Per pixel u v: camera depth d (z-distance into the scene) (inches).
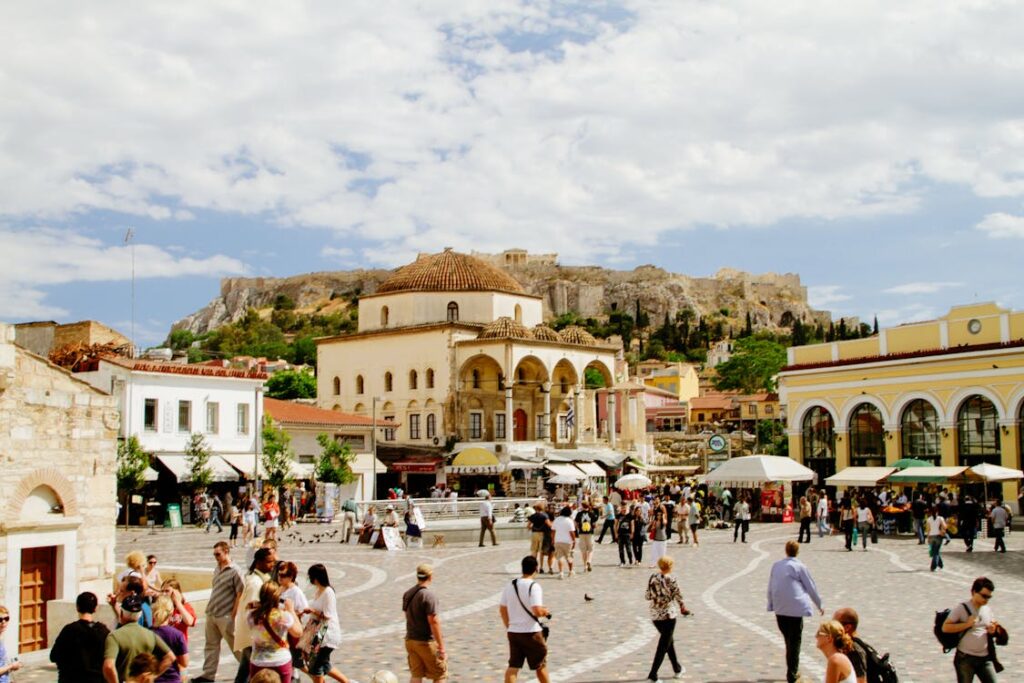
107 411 1139.3
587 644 855.1
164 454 2461.9
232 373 2610.7
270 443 2689.5
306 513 2721.5
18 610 1017.5
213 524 2356.1
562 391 3777.1
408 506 1904.5
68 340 2866.6
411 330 3580.2
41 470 1052.5
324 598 641.6
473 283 3700.8
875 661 527.8
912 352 2640.3
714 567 1482.5
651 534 1892.2
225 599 711.7
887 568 1459.2
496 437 3590.1
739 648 824.3
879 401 2709.2
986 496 2192.4
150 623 675.4
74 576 1079.6
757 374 7480.3
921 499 1863.9
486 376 3599.9
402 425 3590.1
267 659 582.9
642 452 3996.1
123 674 553.9
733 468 1999.3
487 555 1707.7
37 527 1037.8
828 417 2849.4
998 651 801.6
